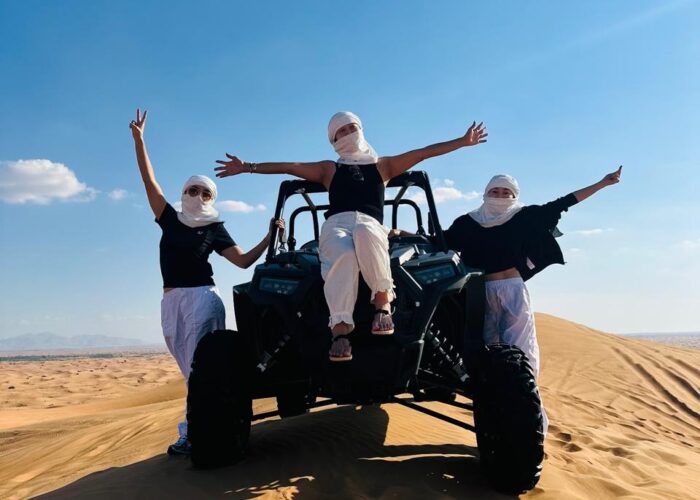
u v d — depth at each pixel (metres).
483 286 4.16
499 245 5.06
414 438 5.02
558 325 20.77
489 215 5.15
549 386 12.28
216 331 4.15
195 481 3.62
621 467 5.16
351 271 3.64
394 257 3.98
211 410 3.77
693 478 5.02
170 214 5.02
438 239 4.50
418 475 3.85
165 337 4.94
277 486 3.53
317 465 3.97
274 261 4.26
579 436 6.76
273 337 4.21
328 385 3.85
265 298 3.89
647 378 13.61
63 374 45.81
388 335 3.68
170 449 4.64
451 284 3.87
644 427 9.12
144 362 71.06
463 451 4.65
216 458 3.84
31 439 10.48
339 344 3.53
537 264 5.16
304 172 4.20
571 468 4.71
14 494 4.76
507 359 3.67
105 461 5.93
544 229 5.13
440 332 4.37
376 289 3.62
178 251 4.88
